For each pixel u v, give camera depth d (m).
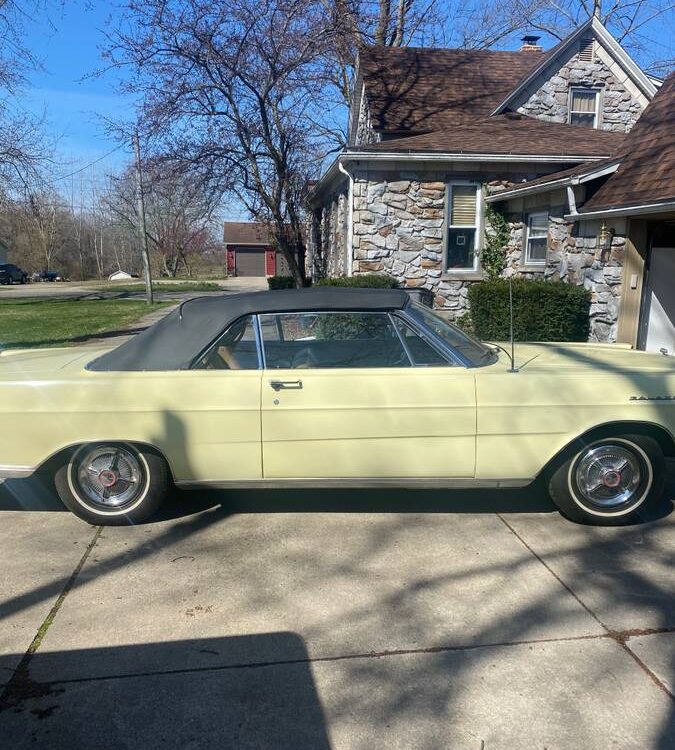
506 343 5.19
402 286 12.09
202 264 74.00
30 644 2.97
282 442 3.99
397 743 2.38
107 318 19.30
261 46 13.96
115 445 4.07
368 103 15.09
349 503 4.61
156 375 4.02
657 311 8.80
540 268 11.46
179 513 4.45
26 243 65.31
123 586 3.48
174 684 2.71
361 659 2.86
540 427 4.01
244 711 2.55
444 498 4.69
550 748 2.35
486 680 2.71
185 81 14.25
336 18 14.76
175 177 14.86
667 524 4.24
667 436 4.14
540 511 4.46
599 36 15.45
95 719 2.51
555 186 9.66
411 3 21.02
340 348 4.19
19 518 4.40
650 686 2.66
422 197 11.91
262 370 4.05
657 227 8.59
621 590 3.40
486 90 16.23
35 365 4.41
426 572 3.61
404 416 3.97
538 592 3.39
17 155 17.59
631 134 9.34
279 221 16.02
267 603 3.31
